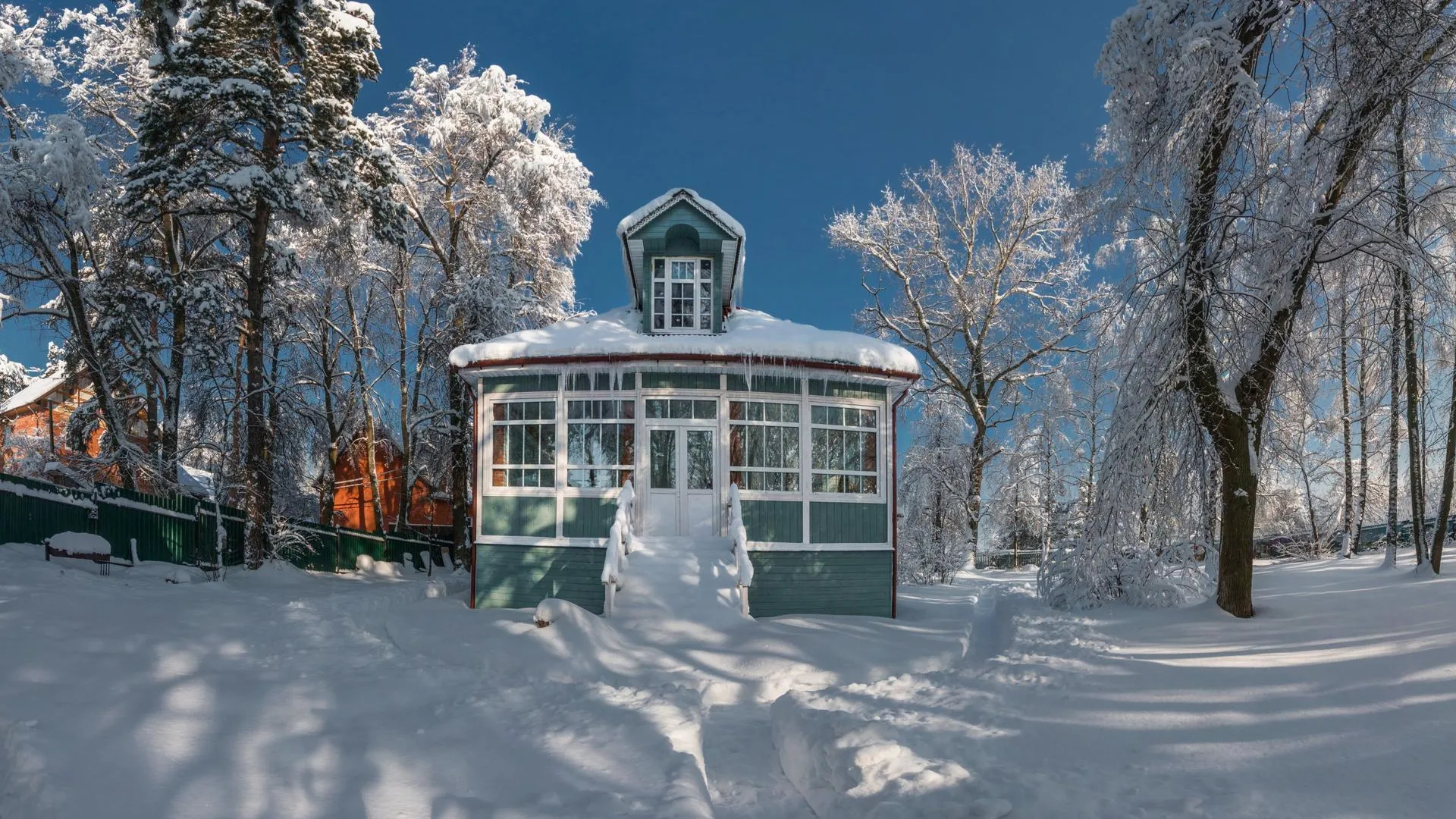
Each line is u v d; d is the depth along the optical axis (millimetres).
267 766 5934
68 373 22797
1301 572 17281
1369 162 11328
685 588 13219
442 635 12133
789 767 7066
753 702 10188
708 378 15211
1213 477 12641
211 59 18875
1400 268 10727
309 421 26844
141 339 20375
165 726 6473
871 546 15477
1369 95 10508
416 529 34875
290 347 25766
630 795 5520
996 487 35531
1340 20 10844
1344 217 10555
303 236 26719
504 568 14984
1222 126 11359
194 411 22953
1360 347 16812
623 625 12336
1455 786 4824
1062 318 31219
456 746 6531
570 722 7242
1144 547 13086
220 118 19469
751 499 14898
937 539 27281
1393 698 6293
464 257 28641
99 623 9164
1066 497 34469
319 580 19203
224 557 19891
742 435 15188
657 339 15070
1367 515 29047
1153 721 6789
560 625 11812
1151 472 12484
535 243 29281
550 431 15273
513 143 28547
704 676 10484
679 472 15016
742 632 12180
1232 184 11742
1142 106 12336
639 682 10289
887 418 15992
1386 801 4797
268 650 9375
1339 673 7188
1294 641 8805
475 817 5164
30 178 17578
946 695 8617
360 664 9156
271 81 19641
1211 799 5098
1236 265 12117
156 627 9430
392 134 28703
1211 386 11555
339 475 38594
